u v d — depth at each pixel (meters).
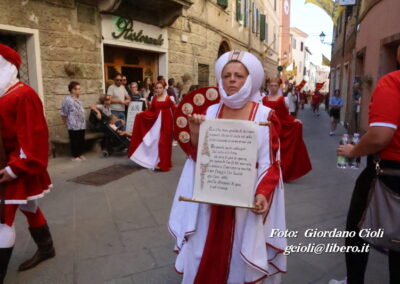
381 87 1.84
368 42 10.12
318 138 10.59
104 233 3.56
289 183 5.49
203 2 13.10
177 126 2.23
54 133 7.28
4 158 2.35
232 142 1.76
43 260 2.97
